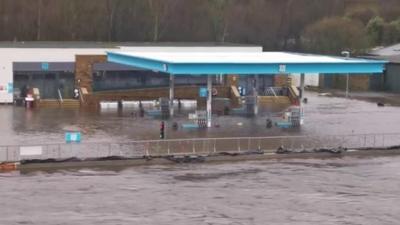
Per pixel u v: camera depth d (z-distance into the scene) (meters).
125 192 131.38
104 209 120.12
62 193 129.75
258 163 160.38
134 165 155.38
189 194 130.88
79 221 113.06
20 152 155.12
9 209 118.88
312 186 139.12
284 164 159.62
